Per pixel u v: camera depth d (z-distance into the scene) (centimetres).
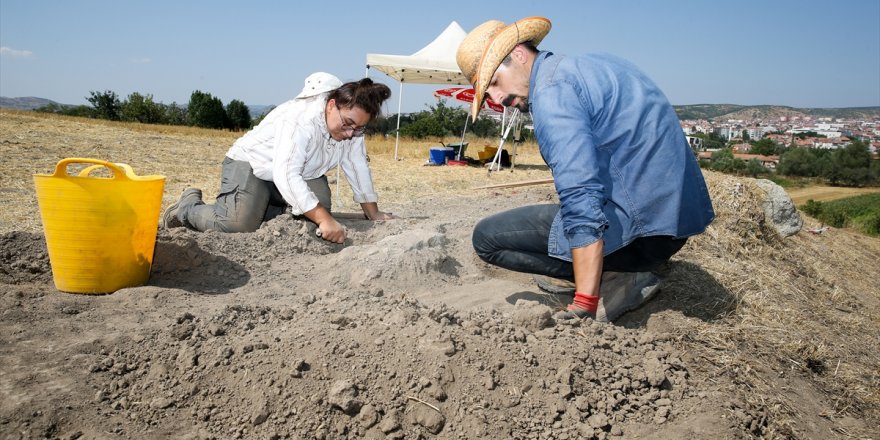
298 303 276
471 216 535
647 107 231
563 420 204
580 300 245
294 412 194
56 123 1636
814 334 334
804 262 573
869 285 626
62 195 259
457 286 335
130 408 193
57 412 182
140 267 296
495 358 221
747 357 267
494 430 196
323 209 374
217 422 192
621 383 223
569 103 224
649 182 234
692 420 210
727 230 523
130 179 282
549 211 274
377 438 189
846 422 246
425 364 212
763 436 213
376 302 272
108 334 230
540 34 243
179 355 215
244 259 349
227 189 397
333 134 391
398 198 711
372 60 1302
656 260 261
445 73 1355
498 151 1285
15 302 249
